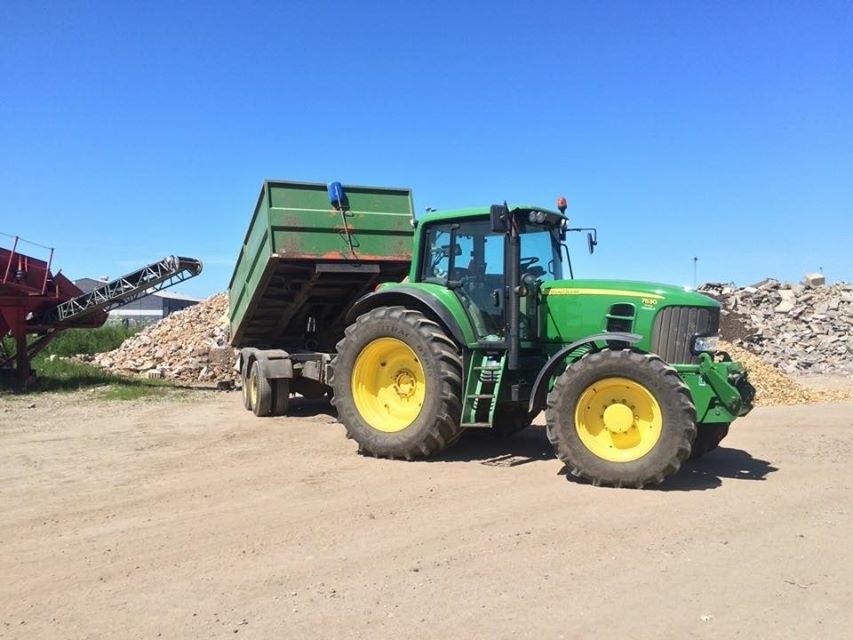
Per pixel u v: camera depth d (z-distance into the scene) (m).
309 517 5.65
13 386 14.74
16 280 14.46
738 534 5.13
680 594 4.10
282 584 4.34
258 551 4.91
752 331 22.69
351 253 10.20
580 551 4.81
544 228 8.39
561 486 6.57
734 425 10.16
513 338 7.44
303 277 10.55
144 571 4.60
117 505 6.10
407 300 8.45
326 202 10.20
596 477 6.50
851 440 8.91
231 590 4.27
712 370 6.45
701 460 7.74
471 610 3.94
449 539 5.10
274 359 11.11
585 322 7.49
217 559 4.78
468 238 8.12
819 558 4.64
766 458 7.86
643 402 6.46
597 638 3.59
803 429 9.77
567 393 6.64
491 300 7.81
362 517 5.64
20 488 6.73
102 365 20.09
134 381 16.28
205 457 8.03
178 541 5.15
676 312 6.99
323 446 8.60
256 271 10.73
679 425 6.23
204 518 5.68
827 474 7.04
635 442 6.52
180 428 10.11
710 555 4.71
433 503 6.02
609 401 6.59
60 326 15.74
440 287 8.12
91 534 5.35
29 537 5.30
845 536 5.08
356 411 8.05
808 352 21.91
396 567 4.59
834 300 24.48
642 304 7.15
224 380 16.14
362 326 8.08
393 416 8.05
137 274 15.07
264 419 10.93
